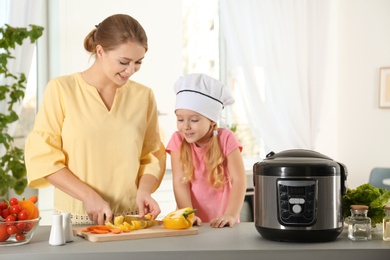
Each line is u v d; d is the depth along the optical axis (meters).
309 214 1.71
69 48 4.12
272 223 1.74
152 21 4.36
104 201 1.99
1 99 3.50
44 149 2.05
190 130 2.26
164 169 2.33
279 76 4.71
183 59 4.71
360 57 5.39
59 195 2.19
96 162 2.12
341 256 1.63
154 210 2.04
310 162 1.73
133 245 1.67
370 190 1.90
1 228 1.64
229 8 4.55
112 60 2.01
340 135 5.41
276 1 4.66
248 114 4.70
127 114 2.17
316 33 4.86
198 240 1.76
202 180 2.37
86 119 2.11
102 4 4.20
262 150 4.97
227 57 4.85
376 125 5.38
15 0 3.76
